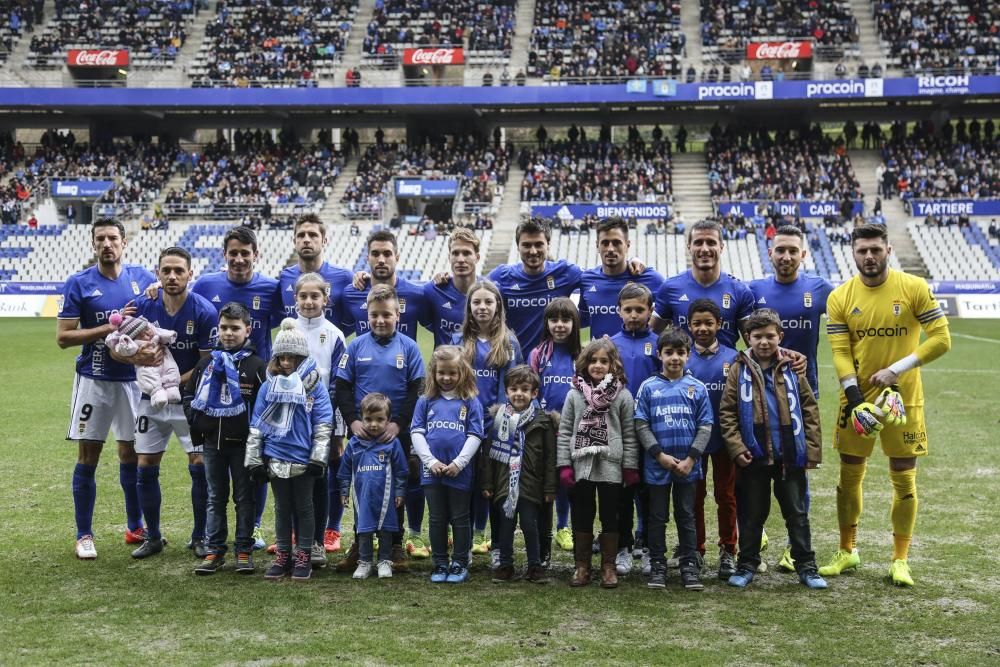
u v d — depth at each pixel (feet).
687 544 20.62
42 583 20.38
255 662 16.02
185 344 23.49
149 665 15.89
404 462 21.59
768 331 20.65
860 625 17.99
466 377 21.17
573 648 16.69
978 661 16.22
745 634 17.47
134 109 135.85
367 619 18.20
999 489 28.94
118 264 23.81
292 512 21.84
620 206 122.21
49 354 68.80
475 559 22.91
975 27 133.28
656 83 124.98
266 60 137.80
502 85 128.16
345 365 22.49
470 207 126.11
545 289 24.45
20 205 129.70
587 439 20.43
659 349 21.01
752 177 127.03
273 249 120.37
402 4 145.48
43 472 31.32
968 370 59.67
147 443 22.47
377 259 24.03
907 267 112.47
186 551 23.08
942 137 133.59
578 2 144.36
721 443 21.70
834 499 28.25
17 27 144.25
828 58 126.93
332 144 140.05
